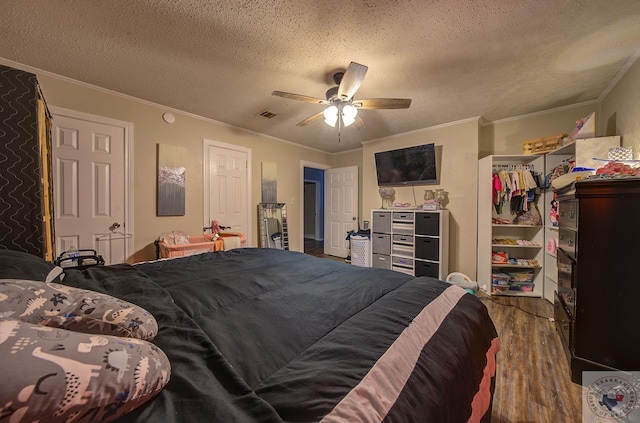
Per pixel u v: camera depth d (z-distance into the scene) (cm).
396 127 379
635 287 134
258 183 414
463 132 346
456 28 172
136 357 53
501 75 231
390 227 382
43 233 157
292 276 149
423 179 376
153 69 225
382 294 123
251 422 49
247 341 79
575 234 157
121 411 47
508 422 131
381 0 149
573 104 292
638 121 199
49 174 197
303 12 159
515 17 161
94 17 163
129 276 132
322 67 221
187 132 328
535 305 286
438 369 74
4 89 147
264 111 322
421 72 227
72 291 70
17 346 41
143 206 292
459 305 117
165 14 161
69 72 230
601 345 141
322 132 410
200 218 342
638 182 133
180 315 90
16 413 35
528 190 305
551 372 170
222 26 172
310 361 71
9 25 169
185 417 50
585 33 175
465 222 347
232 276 141
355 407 55
